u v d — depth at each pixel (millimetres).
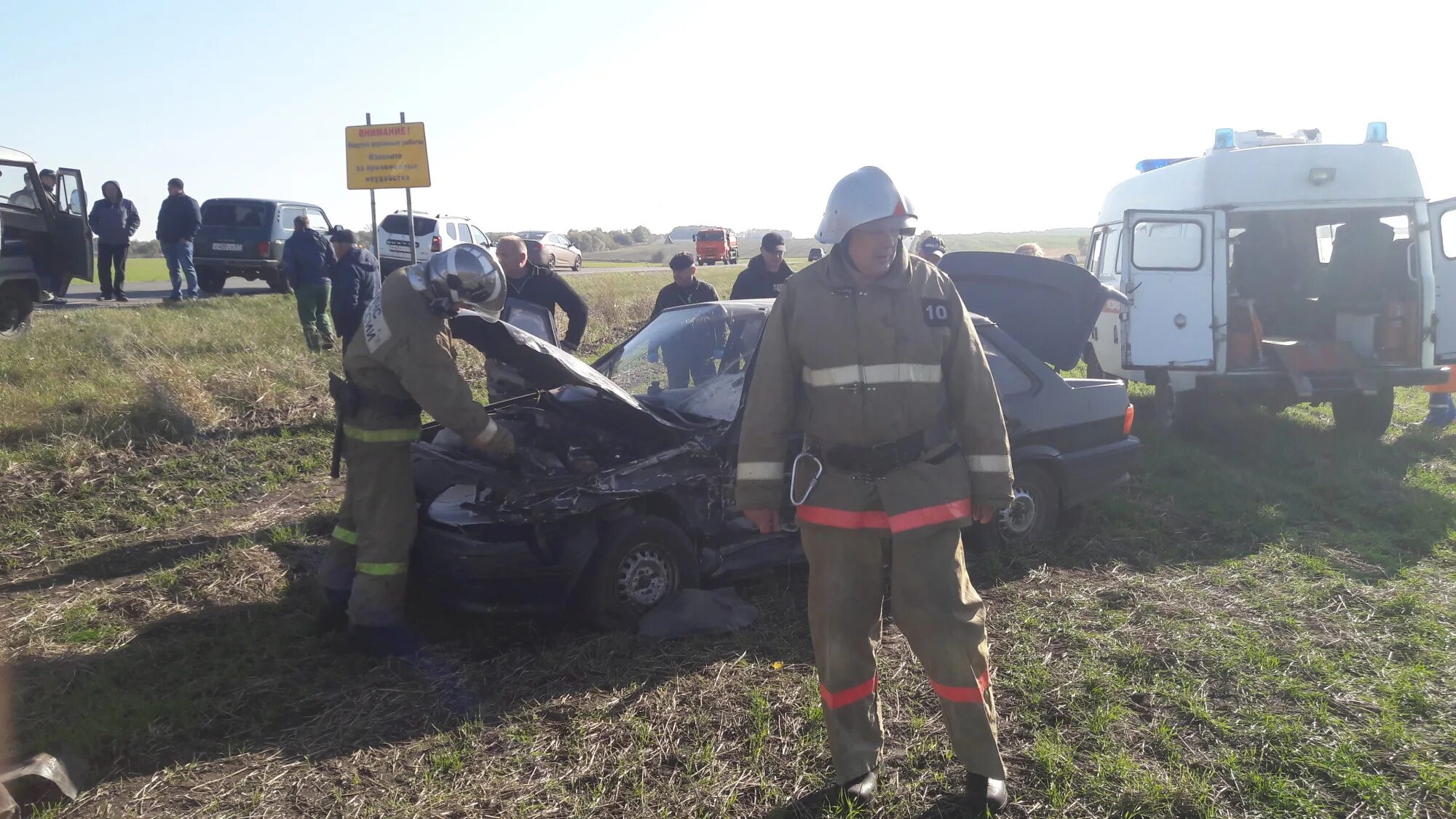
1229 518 6367
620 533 4461
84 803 3285
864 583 3070
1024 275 7559
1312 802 3229
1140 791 3236
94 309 14172
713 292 8062
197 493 6789
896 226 2889
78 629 4605
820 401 2975
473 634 4504
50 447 7188
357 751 3561
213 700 3916
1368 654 4332
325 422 8484
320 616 4551
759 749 3516
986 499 2961
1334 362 8539
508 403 5418
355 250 8867
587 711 3807
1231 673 4105
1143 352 8672
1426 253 8461
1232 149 8773
